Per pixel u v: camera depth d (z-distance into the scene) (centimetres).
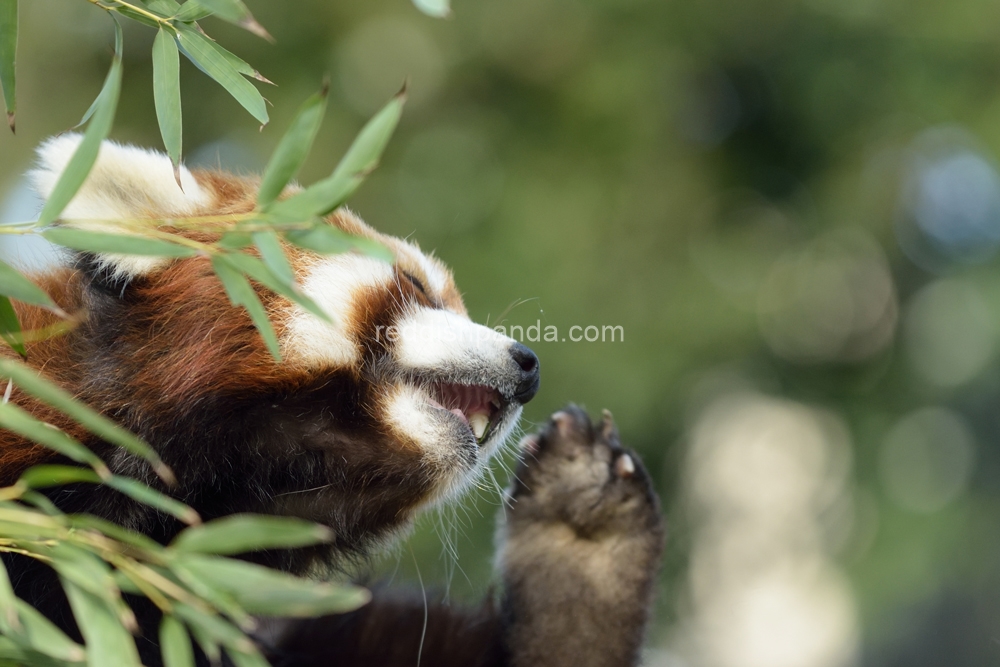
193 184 394
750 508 1488
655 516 477
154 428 355
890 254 1588
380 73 1377
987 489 1567
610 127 1369
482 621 477
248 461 367
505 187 1323
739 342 1367
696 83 1427
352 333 379
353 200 1281
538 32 1376
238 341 359
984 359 1553
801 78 1432
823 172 1508
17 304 371
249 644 223
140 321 360
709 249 1421
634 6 1370
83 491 354
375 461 380
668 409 1305
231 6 245
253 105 291
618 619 463
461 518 529
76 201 355
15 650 221
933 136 1472
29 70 1397
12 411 211
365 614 473
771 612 1518
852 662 1571
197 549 217
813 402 1505
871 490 1470
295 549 397
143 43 1384
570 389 1195
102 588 210
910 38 1411
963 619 1547
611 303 1284
